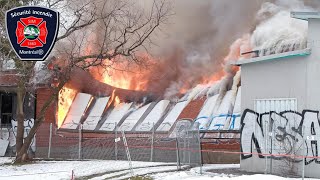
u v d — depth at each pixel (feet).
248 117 65.31
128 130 98.17
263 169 62.85
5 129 106.42
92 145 95.96
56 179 64.03
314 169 57.72
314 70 58.70
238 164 79.05
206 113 93.86
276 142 61.52
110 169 74.23
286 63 61.31
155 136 91.50
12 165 81.61
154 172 68.03
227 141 84.33
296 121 59.67
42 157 98.94
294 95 60.18
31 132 87.04
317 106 58.23
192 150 75.15
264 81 63.67
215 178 56.13
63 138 99.40
